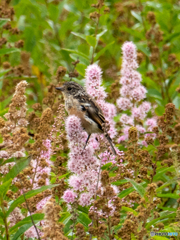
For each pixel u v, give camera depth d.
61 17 21.22
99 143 9.33
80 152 8.50
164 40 17.36
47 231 6.28
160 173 9.35
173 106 9.35
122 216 8.88
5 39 15.06
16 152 7.83
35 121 10.45
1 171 8.03
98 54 13.83
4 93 17.09
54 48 17.70
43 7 18.08
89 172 8.45
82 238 7.23
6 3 16.38
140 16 17.55
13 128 8.23
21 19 20.17
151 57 15.73
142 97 11.88
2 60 17.88
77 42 19.17
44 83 16.94
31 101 16.08
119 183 9.00
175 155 8.34
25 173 7.74
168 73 16.47
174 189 11.30
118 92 14.52
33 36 18.67
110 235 7.28
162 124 9.43
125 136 11.85
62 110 10.83
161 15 17.83
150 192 7.38
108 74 18.48
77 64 13.43
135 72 11.88
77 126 8.51
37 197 7.80
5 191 7.35
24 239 8.34
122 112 15.02
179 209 7.80
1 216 7.38
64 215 8.71
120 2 21.12
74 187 8.48
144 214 7.23
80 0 19.17
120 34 20.61
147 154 9.31
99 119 9.72
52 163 11.19
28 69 16.86
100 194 7.36
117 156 9.55
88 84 9.83
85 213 8.89
